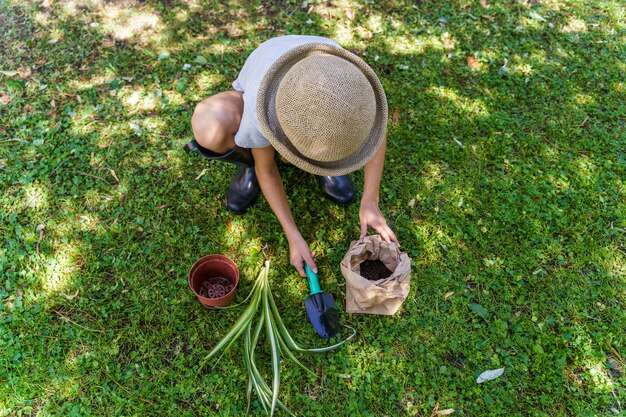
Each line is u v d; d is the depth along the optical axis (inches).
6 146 98.6
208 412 76.0
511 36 122.9
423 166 101.7
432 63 116.4
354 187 96.5
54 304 83.2
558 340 84.0
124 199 94.7
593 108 111.6
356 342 82.7
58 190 94.4
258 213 94.6
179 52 113.2
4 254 87.4
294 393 78.1
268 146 73.6
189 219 93.1
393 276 77.0
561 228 95.7
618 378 81.2
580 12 128.6
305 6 123.4
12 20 115.3
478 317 86.4
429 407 78.0
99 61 110.3
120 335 81.0
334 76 50.4
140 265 87.7
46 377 77.0
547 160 104.0
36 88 106.2
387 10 124.9
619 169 103.2
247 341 78.4
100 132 101.5
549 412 78.4
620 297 89.2
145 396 76.7
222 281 86.5
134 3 120.0
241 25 118.8
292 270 89.1
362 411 77.3
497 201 98.1
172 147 100.6
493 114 109.4
